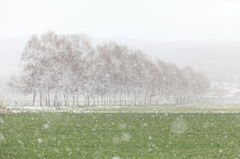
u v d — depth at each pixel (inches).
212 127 1409.9
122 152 900.0
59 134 1176.2
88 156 843.4
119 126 1390.3
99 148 949.2
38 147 949.2
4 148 930.1
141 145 1002.1
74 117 1695.4
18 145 974.4
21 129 1269.7
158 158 836.6
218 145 1040.8
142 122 1530.5
